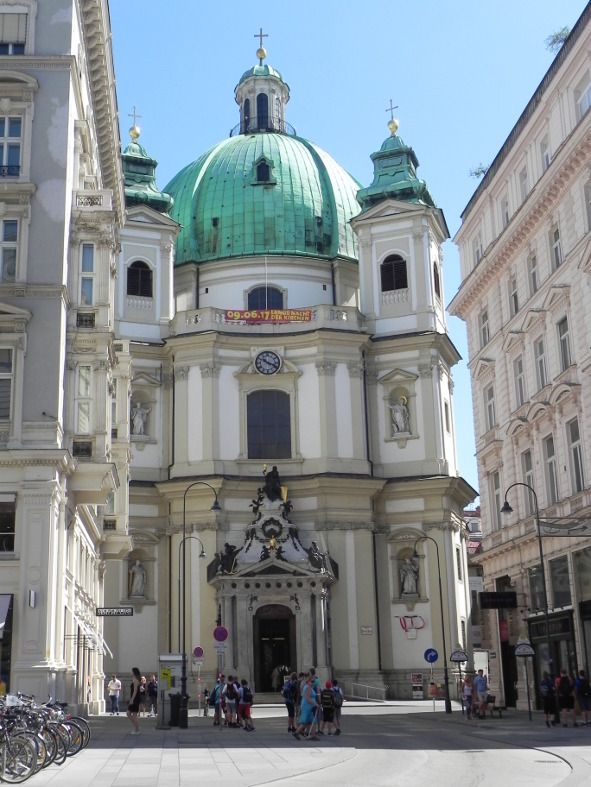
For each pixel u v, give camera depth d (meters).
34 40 39.91
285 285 75.75
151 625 65.81
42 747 20.83
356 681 64.06
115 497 53.72
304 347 70.31
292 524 65.44
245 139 83.81
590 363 40.44
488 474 54.25
